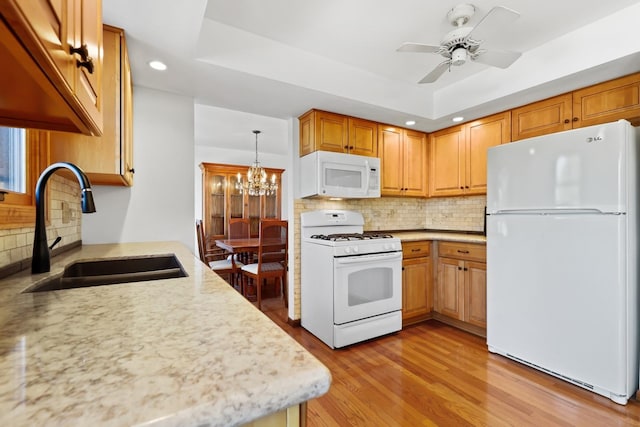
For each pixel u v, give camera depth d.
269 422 0.41
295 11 1.79
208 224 5.19
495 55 1.78
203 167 5.19
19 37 0.42
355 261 2.46
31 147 1.28
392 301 2.67
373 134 3.03
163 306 0.68
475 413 1.60
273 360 0.43
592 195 1.73
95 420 0.30
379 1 1.70
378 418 1.57
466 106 2.65
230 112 3.46
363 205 3.36
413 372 2.02
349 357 2.25
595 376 1.73
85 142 1.48
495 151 2.22
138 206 2.19
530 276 2.02
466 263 2.74
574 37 1.98
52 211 1.47
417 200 3.76
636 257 1.74
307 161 2.79
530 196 2.01
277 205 5.92
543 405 1.65
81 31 0.69
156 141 2.25
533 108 2.49
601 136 1.71
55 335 0.51
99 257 1.48
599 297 1.71
